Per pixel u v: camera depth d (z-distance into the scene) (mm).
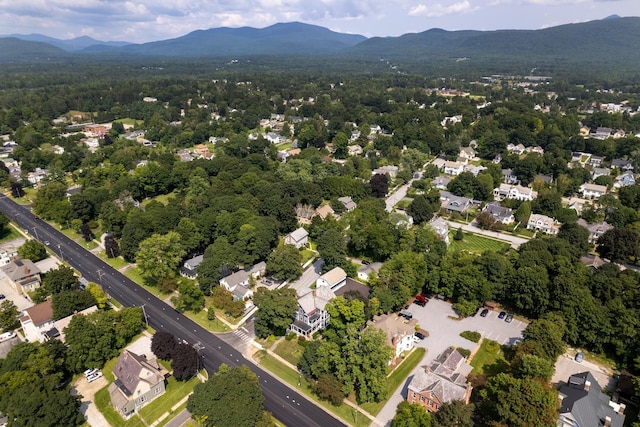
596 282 111562
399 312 119188
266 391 93312
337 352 91688
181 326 116562
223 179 199375
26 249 149625
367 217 157375
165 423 84812
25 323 112312
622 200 186500
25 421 76938
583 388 83250
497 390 80250
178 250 137250
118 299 129375
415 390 85812
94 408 88938
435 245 144000
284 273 133250
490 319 117188
